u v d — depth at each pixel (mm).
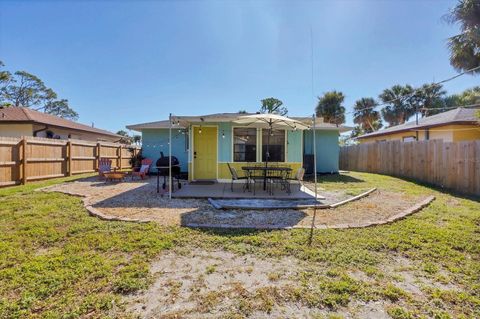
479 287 2652
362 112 24594
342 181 10367
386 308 2322
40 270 2906
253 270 3012
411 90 21656
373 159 13859
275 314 2238
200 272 2959
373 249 3588
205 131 10125
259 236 4023
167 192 7703
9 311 2230
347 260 3246
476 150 7293
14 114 13703
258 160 9773
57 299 2404
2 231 4137
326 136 13547
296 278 2824
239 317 2193
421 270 3023
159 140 13875
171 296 2492
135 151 17141
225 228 4375
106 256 3309
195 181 9922
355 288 2605
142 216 5082
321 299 2441
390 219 4840
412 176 10641
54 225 4434
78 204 5902
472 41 7867
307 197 6875
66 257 3236
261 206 5848
